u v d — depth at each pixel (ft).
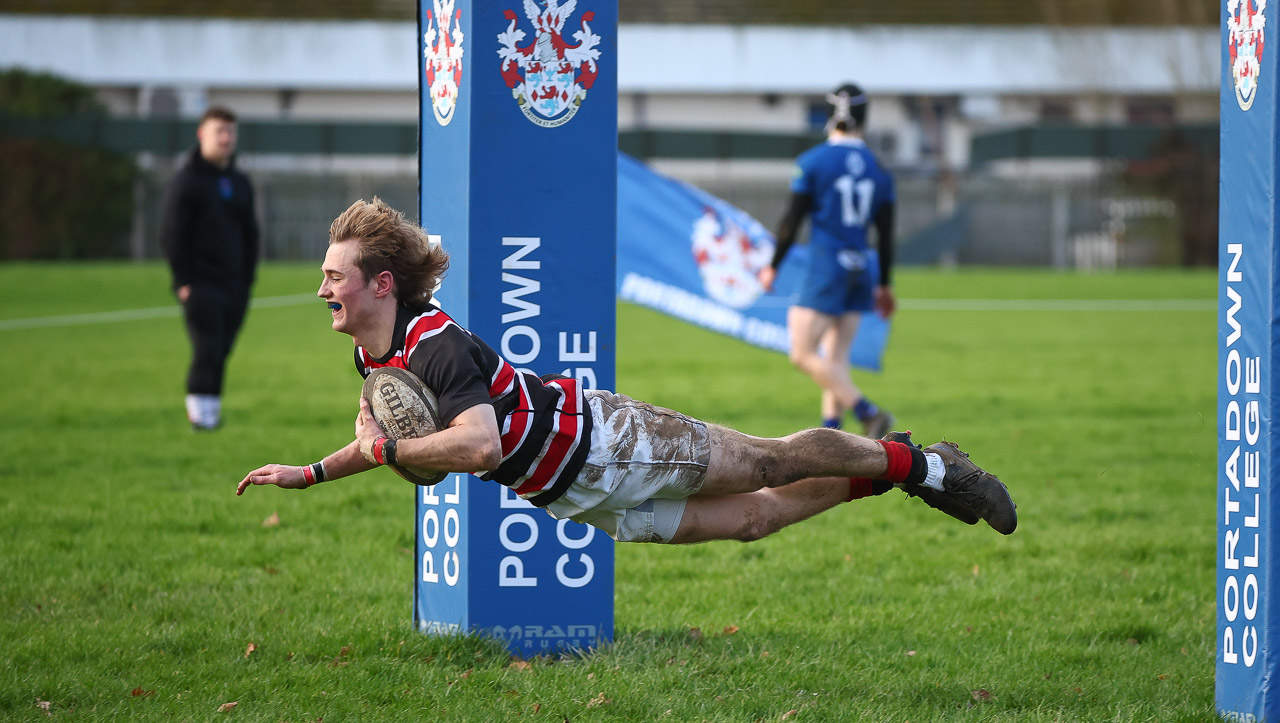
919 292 199.82
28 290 181.37
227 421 81.97
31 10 290.76
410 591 44.50
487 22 35.09
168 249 75.77
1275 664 29.81
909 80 309.63
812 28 306.96
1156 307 179.83
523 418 29.73
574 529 36.94
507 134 35.45
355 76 299.17
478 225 35.53
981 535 55.67
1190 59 304.71
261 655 36.40
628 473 30.42
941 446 34.14
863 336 95.71
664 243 102.68
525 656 36.91
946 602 44.42
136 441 74.13
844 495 33.94
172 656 36.40
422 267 29.27
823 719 31.78
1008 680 35.01
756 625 40.83
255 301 176.45
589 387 36.32
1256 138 29.94
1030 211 258.98
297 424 81.00
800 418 85.20
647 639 38.34
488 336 35.81
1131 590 46.01
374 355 29.68
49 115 251.39
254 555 49.44
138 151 246.68
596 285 36.17
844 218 71.61
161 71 294.66
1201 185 252.21
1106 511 59.47
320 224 247.91
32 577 45.44
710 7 310.45
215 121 74.95
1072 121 315.78
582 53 35.58
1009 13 312.50
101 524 54.60
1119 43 308.81
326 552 50.31
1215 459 72.64
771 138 260.83
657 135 260.62
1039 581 47.50
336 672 34.53
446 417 28.27
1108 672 36.09
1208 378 109.09
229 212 76.74
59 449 71.61
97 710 31.76
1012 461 71.26
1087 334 146.72
